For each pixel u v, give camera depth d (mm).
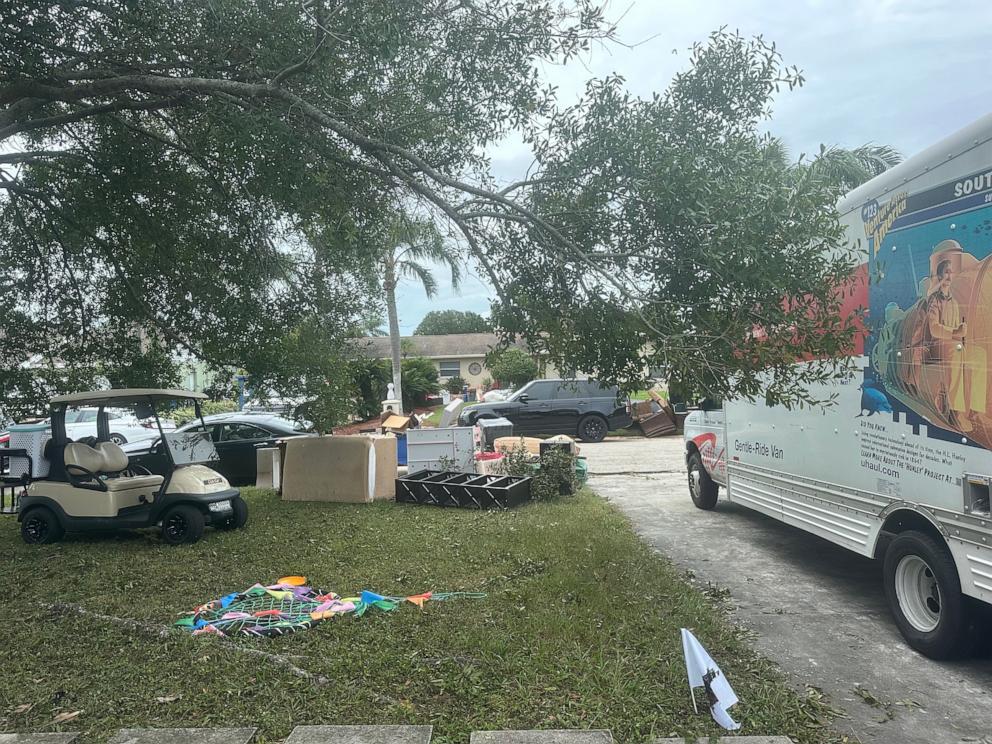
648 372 4922
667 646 4582
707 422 9523
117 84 6023
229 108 6070
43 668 4262
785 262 4348
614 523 8609
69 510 7984
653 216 4785
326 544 7645
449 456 11742
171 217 8906
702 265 4477
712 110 5121
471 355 46750
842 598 5988
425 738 3357
